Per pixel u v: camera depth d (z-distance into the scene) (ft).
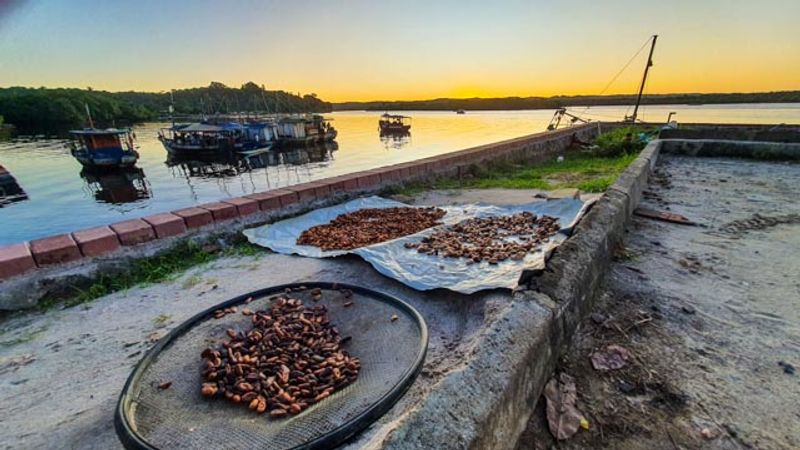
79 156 75.31
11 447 4.85
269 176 74.74
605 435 4.48
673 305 7.20
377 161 87.45
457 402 3.67
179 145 94.68
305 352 5.19
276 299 6.68
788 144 21.08
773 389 5.05
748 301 7.24
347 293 6.75
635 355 5.83
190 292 8.91
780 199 13.85
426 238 11.35
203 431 3.83
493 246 10.37
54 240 9.16
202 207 11.91
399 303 6.18
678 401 4.92
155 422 3.96
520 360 4.37
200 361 5.07
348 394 4.26
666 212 12.78
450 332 7.09
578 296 6.35
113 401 5.63
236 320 6.07
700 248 9.85
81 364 6.50
